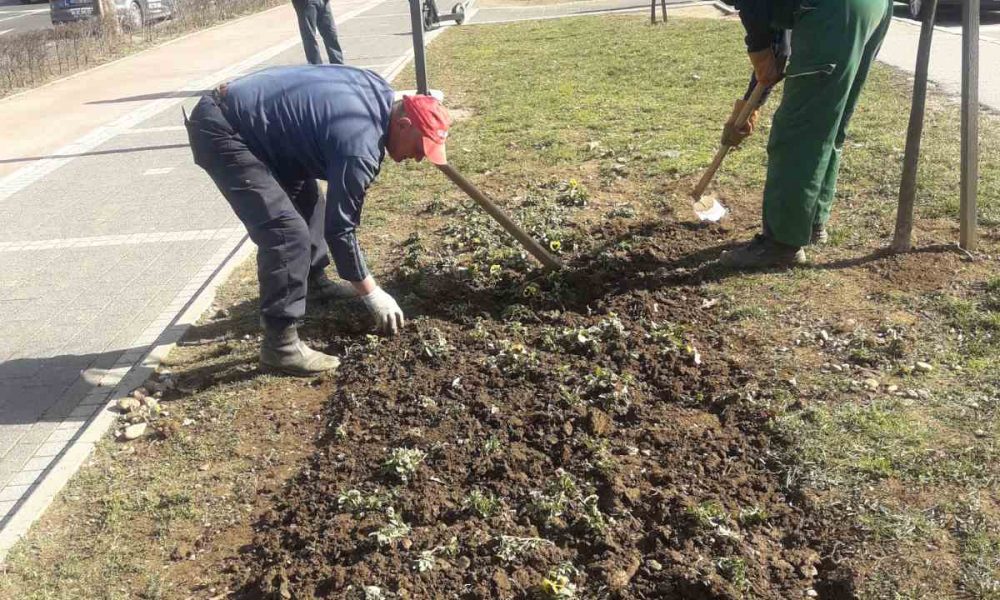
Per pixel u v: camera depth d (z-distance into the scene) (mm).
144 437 3932
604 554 2889
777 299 4488
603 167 7012
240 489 3496
